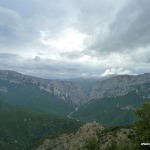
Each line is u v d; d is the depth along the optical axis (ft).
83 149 261.03
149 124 177.27
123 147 221.87
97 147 248.93
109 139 490.08
